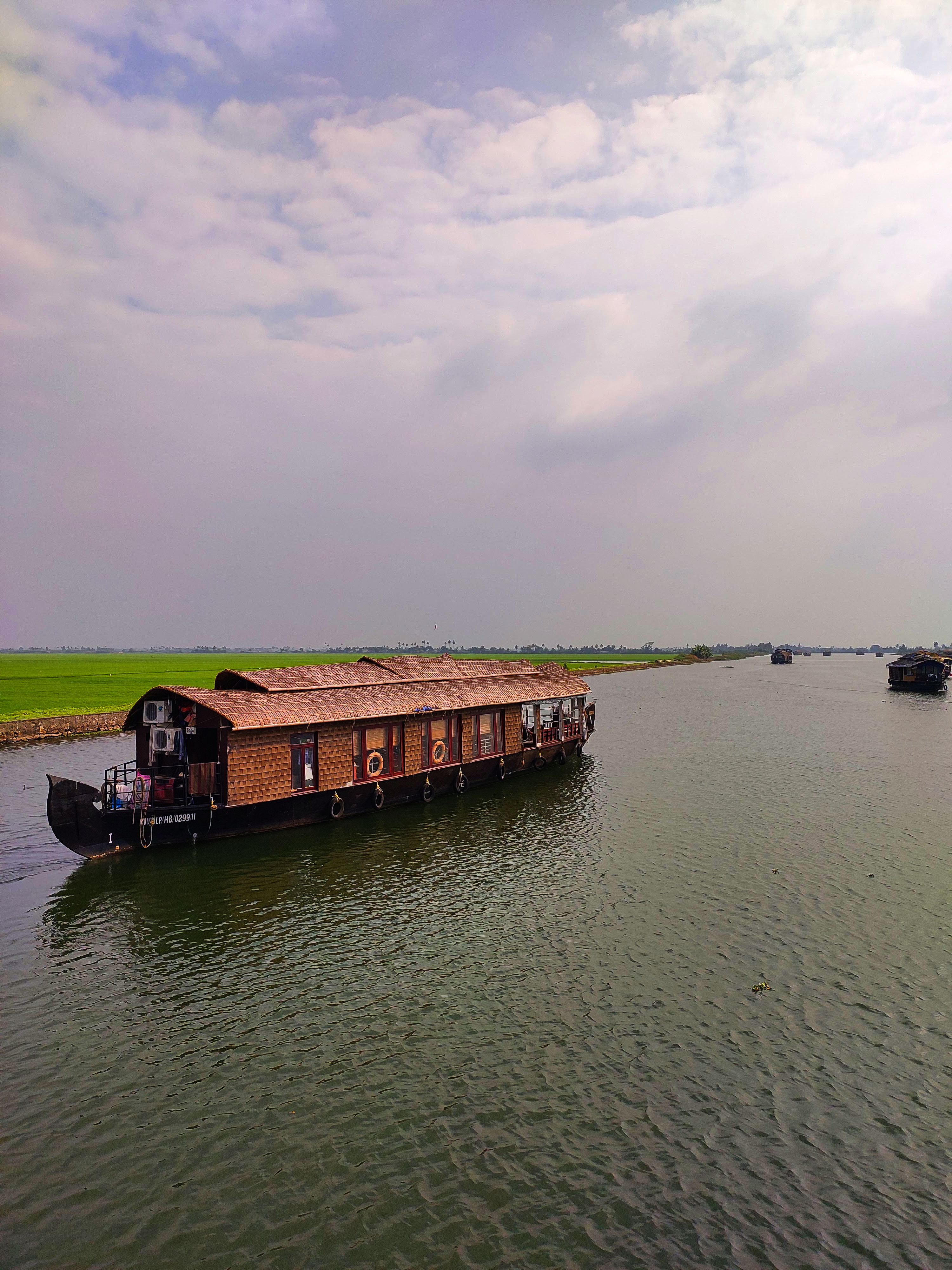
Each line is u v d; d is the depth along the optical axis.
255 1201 9.40
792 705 76.69
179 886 20.78
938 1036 13.05
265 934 17.61
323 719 26.94
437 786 32.06
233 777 24.55
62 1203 9.37
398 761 30.55
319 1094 11.49
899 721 60.50
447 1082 11.76
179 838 24.16
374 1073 12.02
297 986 15.00
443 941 17.06
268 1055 12.55
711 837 25.33
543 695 39.62
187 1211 9.25
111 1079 11.91
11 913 18.88
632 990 14.64
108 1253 8.62
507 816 28.78
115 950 16.78
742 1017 13.62
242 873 21.88
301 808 26.66
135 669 129.75
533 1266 8.40
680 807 29.81
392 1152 10.24
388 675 33.97
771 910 18.66
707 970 15.50
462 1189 9.57
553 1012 13.85
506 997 14.43
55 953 16.59
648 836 25.58
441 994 14.56
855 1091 11.52
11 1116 10.99
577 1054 12.48
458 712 33.53
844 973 15.33
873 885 20.39
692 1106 11.16
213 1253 8.62
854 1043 12.82
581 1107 11.13
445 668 37.59
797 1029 13.23
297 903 19.59
